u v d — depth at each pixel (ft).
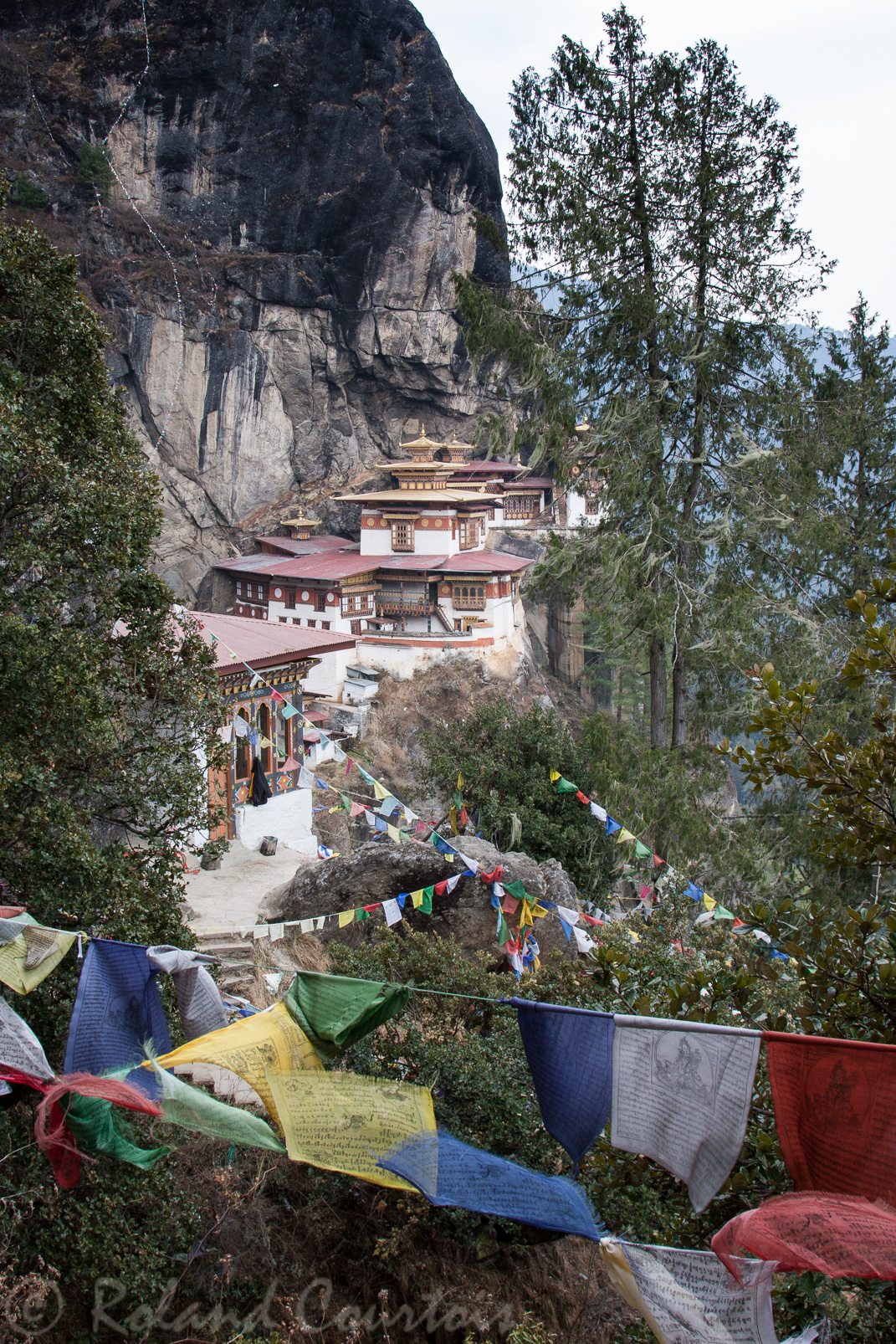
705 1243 24.02
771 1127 24.26
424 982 43.14
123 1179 33.22
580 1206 19.51
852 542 91.50
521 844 84.12
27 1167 32.17
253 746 82.17
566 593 87.20
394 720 173.37
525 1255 39.17
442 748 94.48
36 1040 21.48
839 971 26.25
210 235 206.18
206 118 204.85
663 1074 17.48
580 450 85.46
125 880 37.60
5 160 194.70
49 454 39.55
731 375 85.87
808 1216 15.61
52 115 203.31
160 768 43.14
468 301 83.66
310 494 216.13
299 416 212.02
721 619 80.02
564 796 87.35
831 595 94.43
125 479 45.01
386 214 207.62
